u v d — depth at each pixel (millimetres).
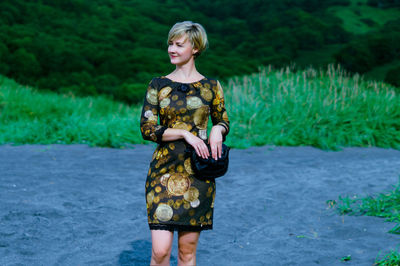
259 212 4656
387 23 82688
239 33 83625
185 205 2420
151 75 42688
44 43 43125
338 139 9242
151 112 2525
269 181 5977
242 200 5078
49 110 13617
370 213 4414
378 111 10188
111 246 3689
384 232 3867
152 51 55000
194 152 2398
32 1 63000
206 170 2402
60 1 66250
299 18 86000
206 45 2570
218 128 2512
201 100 2512
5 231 3869
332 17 91625
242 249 3648
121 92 31828
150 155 7941
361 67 56469
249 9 99750
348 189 5477
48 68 40031
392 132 9516
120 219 4371
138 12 82125
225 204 4934
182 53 2520
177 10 89812
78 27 59406
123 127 9938
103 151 8273
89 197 5047
